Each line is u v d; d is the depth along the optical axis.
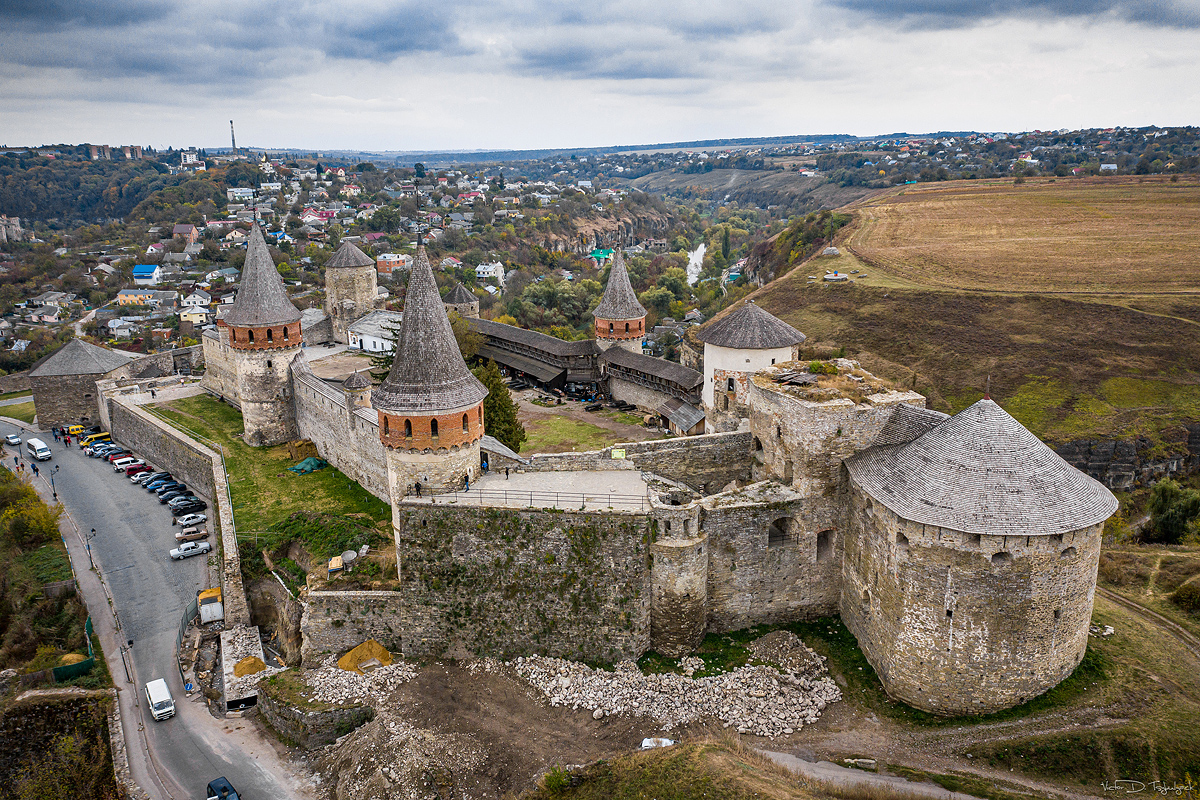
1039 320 120.88
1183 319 113.75
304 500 73.12
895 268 158.12
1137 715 40.16
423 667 50.81
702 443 57.59
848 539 50.12
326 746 47.62
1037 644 41.03
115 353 126.94
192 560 75.19
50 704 53.66
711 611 50.75
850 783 37.28
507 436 71.75
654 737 42.50
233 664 56.00
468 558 50.22
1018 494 39.72
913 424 47.12
